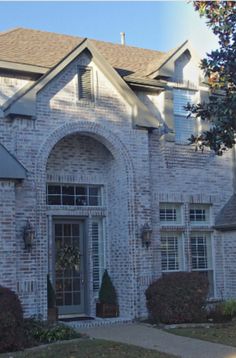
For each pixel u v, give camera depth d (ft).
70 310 46.83
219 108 30.40
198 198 52.26
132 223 46.39
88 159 48.98
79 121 45.42
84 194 48.91
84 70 46.42
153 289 43.88
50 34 56.54
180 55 52.80
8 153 40.34
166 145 51.03
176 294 42.96
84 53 46.47
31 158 42.65
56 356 30.50
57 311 43.68
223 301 49.11
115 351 31.68
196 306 43.42
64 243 47.52
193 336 37.09
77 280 47.65
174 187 50.96
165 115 51.37
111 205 48.96
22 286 40.60
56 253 46.96
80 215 47.88
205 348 32.99
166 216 50.85
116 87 47.62
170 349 32.94
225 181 54.44
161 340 35.91
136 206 46.88
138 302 45.50
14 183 40.73
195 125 53.31
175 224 50.93
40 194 42.52
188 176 52.01
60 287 46.65
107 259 48.42
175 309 42.75
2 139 42.52
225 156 54.90
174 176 51.16
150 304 44.16
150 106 51.49
